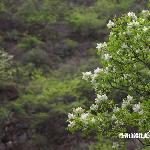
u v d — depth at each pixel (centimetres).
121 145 997
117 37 900
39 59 2152
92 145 1568
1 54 2030
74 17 2534
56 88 1916
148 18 944
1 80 1889
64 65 2148
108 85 954
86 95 1823
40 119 1688
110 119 928
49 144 1614
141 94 950
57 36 2398
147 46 892
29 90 1897
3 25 2406
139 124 888
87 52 2262
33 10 2556
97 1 2711
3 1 2581
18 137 1644
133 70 929
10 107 1750
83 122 920
